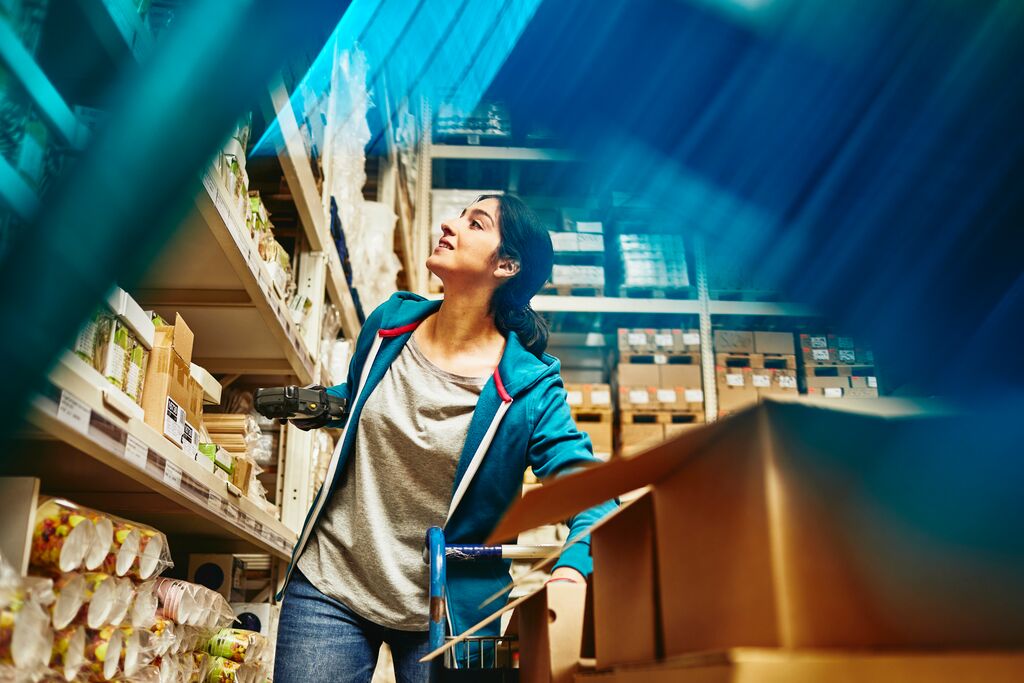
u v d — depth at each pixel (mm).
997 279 5465
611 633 938
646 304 5680
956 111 5625
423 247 5598
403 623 1537
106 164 980
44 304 916
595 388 5434
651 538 856
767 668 562
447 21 5453
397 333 1697
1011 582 640
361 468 1597
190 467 1575
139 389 1467
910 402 683
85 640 1172
